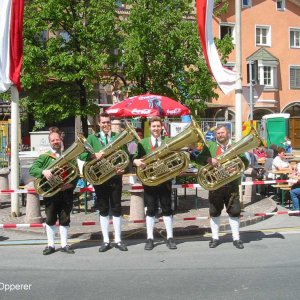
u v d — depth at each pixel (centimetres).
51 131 723
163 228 863
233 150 702
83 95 1709
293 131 3650
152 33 1552
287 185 1187
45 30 1641
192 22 1694
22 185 1173
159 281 584
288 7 3819
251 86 1368
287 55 3803
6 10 945
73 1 1638
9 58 954
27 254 736
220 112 3516
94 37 1633
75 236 847
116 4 1802
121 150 707
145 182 722
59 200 734
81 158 715
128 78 1664
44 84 1672
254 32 3706
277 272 615
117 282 583
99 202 753
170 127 1706
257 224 966
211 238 828
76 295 537
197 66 1616
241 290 543
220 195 748
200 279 589
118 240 763
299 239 817
